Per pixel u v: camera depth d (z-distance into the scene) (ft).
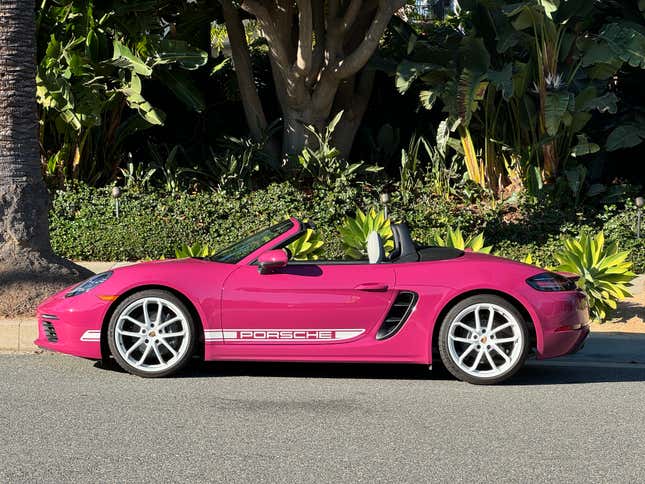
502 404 20.86
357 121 57.06
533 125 50.67
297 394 21.59
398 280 22.89
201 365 25.13
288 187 47.65
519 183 52.06
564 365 26.35
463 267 23.15
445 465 16.01
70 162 50.03
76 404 20.24
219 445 17.08
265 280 22.93
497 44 50.67
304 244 32.07
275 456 16.40
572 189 48.98
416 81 58.90
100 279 23.44
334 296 22.81
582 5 46.14
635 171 55.88
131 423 18.63
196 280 22.90
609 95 48.67
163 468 15.64
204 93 61.46
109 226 45.06
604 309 31.37
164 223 45.11
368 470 15.65
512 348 22.98
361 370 24.86
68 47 46.80
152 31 51.26
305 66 51.03
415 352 22.89
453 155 57.88
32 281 30.60
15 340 27.02
